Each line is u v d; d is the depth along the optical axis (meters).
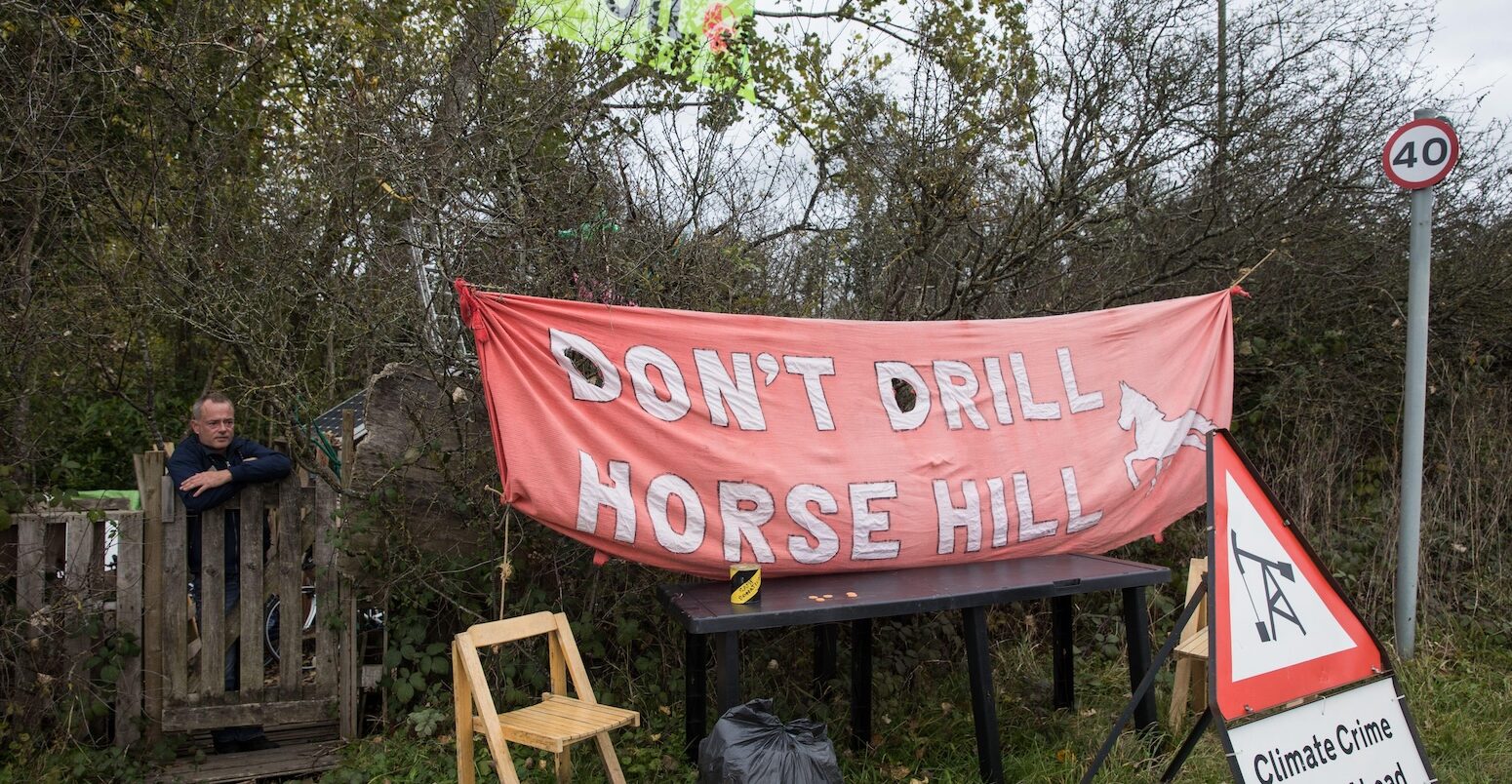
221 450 4.27
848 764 4.12
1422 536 5.85
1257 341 6.52
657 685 4.57
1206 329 5.25
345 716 4.23
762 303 5.52
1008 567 4.43
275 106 7.27
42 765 3.77
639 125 5.51
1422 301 5.21
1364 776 3.43
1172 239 6.70
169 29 6.17
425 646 4.49
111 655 3.94
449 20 6.61
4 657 3.86
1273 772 3.24
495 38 5.23
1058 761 4.12
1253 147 6.45
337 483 4.32
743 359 4.28
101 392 6.29
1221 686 3.23
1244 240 6.62
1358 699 3.53
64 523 3.96
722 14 6.08
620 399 4.02
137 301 5.63
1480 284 6.57
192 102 6.03
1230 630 3.30
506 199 4.86
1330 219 6.50
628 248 5.05
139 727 4.02
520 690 4.43
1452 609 5.77
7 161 5.24
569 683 4.46
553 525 3.90
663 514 4.02
